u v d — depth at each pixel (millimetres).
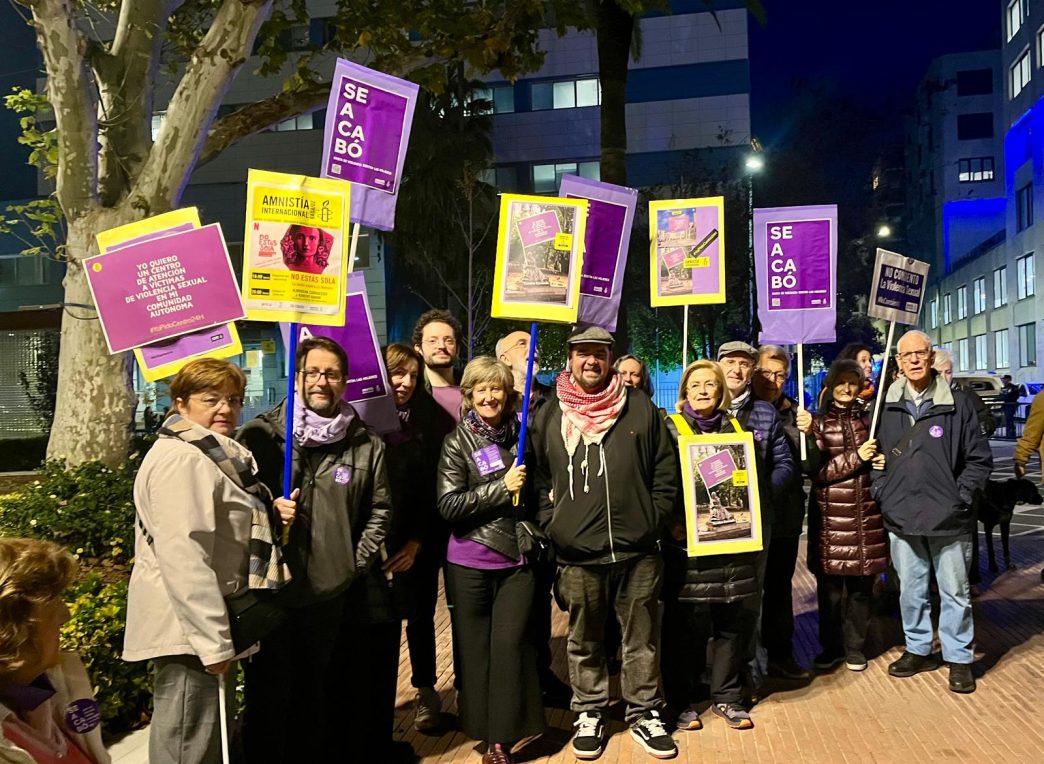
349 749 4379
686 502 4836
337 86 4996
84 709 2203
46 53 7035
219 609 3107
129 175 7625
